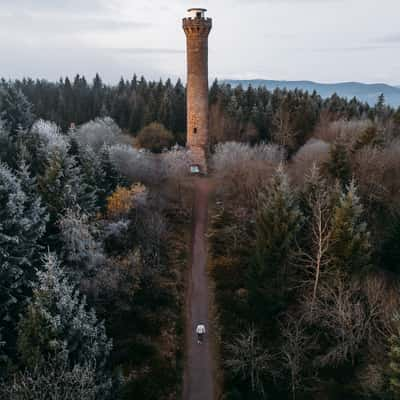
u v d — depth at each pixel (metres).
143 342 36.31
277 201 39.03
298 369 32.53
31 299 31.08
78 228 38.09
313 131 87.69
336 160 53.50
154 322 38.97
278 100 107.62
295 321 35.03
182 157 73.12
